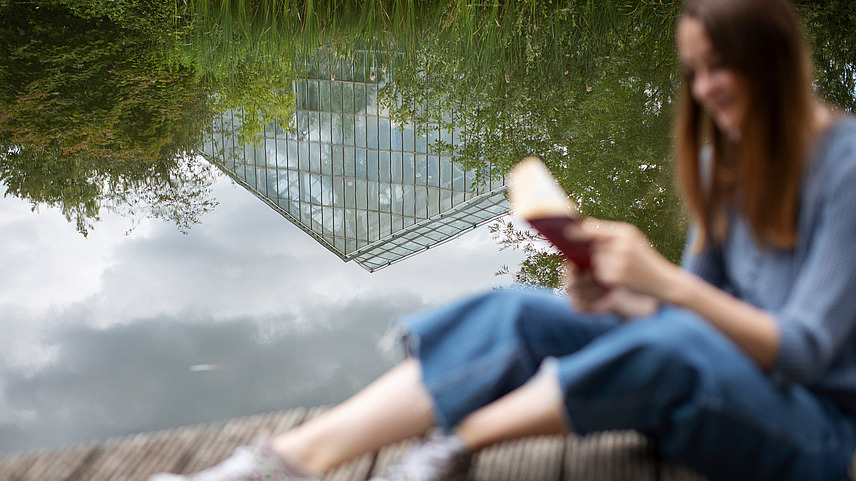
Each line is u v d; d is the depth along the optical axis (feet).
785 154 3.53
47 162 22.62
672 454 4.01
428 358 4.06
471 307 4.19
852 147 3.49
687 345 3.71
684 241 14.83
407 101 28.43
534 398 3.91
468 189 45.39
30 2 37.91
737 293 4.25
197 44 31.09
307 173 48.39
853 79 20.63
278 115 30.25
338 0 28.66
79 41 33.55
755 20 3.36
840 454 3.86
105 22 35.94
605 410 3.84
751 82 3.43
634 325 3.88
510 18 24.90
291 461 4.02
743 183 3.73
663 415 3.87
